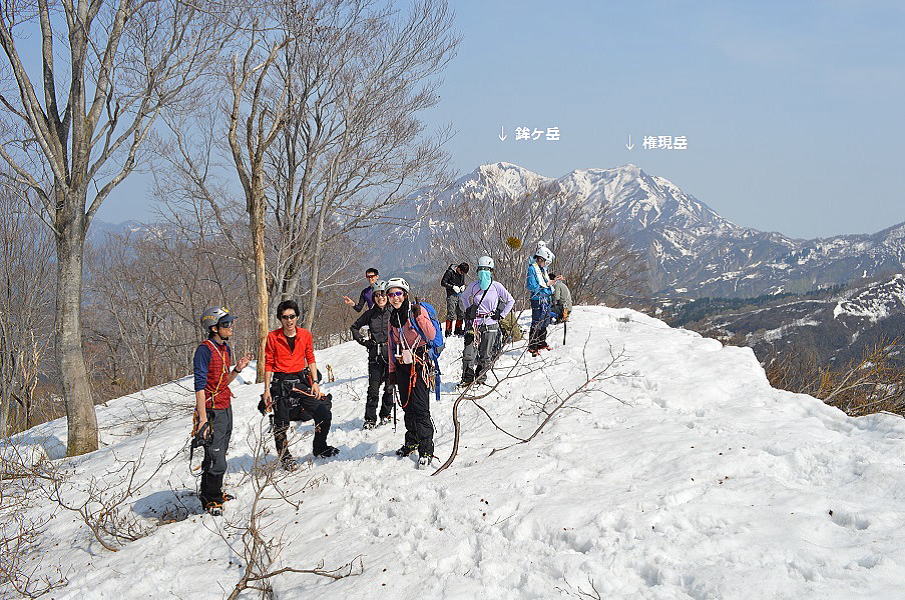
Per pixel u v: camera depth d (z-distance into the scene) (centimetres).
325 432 732
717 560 370
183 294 3538
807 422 620
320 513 570
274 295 1769
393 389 702
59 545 649
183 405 1371
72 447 1206
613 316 1495
